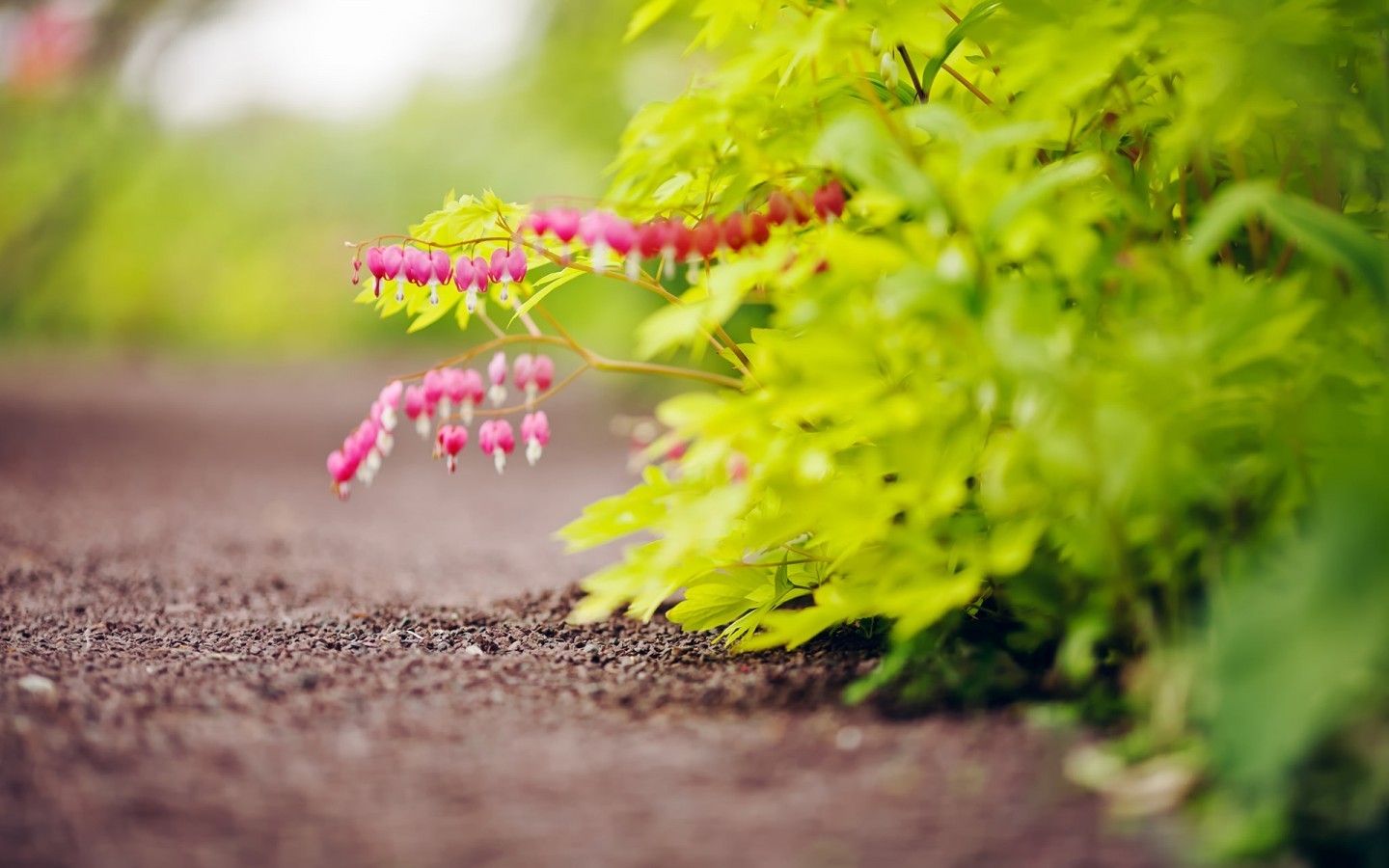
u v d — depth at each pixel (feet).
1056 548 6.63
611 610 7.57
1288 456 6.39
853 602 6.55
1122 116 6.82
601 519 6.84
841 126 6.36
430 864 6.00
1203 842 6.06
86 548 8.70
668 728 6.50
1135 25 6.54
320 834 6.08
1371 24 6.57
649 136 6.63
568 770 6.31
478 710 6.61
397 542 9.34
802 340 6.48
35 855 6.01
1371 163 6.70
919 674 6.64
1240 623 6.10
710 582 7.00
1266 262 6.84
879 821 6.12
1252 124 6.58
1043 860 6.02
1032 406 6.24
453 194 6.85
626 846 6.06
